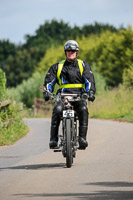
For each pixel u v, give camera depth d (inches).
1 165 810.2
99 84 3373.5
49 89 780.0
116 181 625.3
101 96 2866.6
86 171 714.8
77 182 624.1
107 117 2396.7
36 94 3865.7
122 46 5344.5
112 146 1055.0
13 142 1221.1
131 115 2293.3
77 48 768.9
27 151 1007.6
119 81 5378.9
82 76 776.3
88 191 563.2
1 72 1471.5
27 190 577.3
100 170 720.3
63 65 778.8
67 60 777.6
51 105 3316.9
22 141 1248.2
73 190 570.6
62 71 776.3
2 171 740.7
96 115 2524.6
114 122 1990.7
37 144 1153.4
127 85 2810.0
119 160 826.2
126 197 526.0
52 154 941.2
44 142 1200.2
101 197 528.1
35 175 690.2
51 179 651.5
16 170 745.6
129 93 2711.6
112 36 5541.3
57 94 780.6
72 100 756.6
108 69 5442.9
